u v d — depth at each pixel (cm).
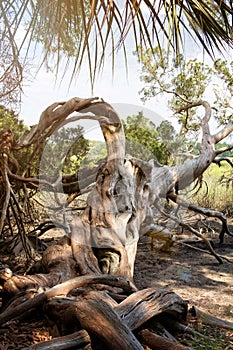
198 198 1086
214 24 295
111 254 479
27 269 559
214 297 517
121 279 416
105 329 288
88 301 320
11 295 392
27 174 613
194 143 980
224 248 800
